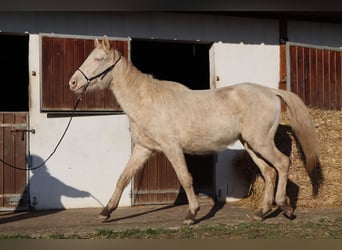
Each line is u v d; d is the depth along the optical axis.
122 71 6.51
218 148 6.73
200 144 6.59
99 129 8.33
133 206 8.43
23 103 12.08
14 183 7.81
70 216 7.27
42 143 7.99
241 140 7.10
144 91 6.48
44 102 7.84
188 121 6.45
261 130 6.61
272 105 6.72
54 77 7.92
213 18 9.14
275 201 7.17
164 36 8.79
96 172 8.27
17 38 10.00
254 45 9.43
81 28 8.27
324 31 10.18
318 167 7.94
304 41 9.93
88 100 8.09
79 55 8.10
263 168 6.90
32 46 8.00
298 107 6.93
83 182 8.20
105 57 6.47
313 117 8.27
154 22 8.73
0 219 7.05
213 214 7.45
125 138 8.45
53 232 5.98
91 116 8.30
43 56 7.87
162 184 8.66
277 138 7.90
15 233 5.93
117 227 6.30
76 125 8.21
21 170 7.84
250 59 9.39
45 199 7.96
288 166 6.73
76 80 6.40
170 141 6.38
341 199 7.98
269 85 9.52
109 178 8.34
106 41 6.49
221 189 8.97
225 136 6.62
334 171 8.00
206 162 9.03
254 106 6.64
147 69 11.93
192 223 6.39
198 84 11.40
